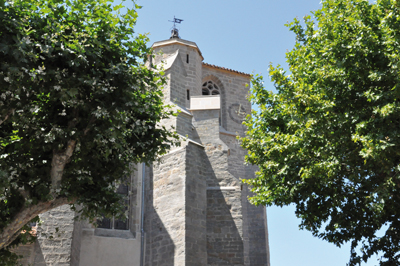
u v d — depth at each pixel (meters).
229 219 23.45
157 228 22.53
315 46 18.53
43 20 12.57
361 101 16.11
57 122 13.81
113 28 13.94
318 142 16.23
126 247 22.17
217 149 25.70
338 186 17.56
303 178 15.97
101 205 13.92
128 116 13.71
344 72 16.30
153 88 14.92
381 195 14.82
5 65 11.43
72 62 12.30
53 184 13.10
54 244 19.59
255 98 19.91
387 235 17.80
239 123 34.78
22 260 18.89
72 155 14.03
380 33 15.80
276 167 18.00
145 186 23.94
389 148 14.21
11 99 12.40
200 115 26.84
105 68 13.38
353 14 16.50
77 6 13.30
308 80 18.02
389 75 14.84
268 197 18.95
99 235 21.98
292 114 16.91
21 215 12.88
